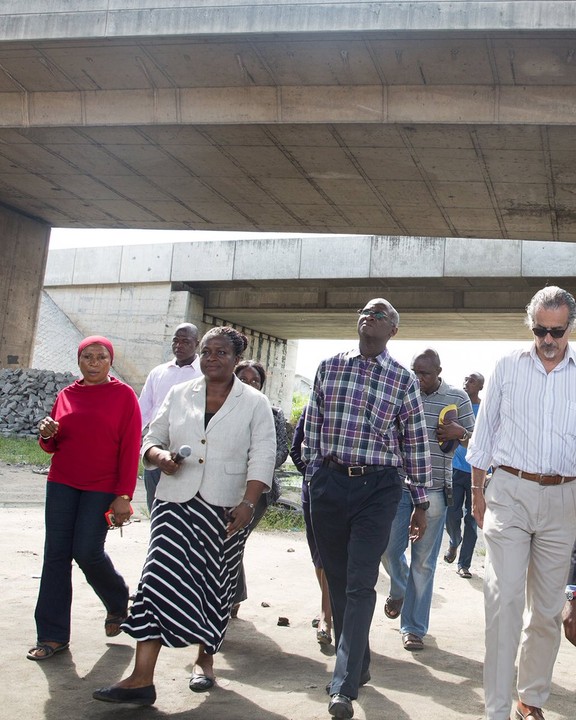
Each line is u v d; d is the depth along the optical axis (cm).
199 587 393
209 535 403
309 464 447
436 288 3167
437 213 2136
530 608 386
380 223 2292
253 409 425
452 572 873
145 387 644
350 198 2091
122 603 482
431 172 1836
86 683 412
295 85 1606
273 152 1828
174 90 1678
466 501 860
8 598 574
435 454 559
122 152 1939
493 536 375
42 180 2261
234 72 1584
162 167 2022
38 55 1602
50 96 1759
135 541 859
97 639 491
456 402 579
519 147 1641
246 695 414
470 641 569
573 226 2123
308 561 839
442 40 1379
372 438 425
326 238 3062
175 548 390
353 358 437
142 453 423
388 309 435
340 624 441
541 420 374
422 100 1546
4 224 2605
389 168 1841
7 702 377
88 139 1869
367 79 1552
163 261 3516
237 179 2048
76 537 448
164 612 375
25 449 1762
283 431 566
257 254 3216
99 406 453
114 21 1473
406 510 561
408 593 543
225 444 414
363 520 418
